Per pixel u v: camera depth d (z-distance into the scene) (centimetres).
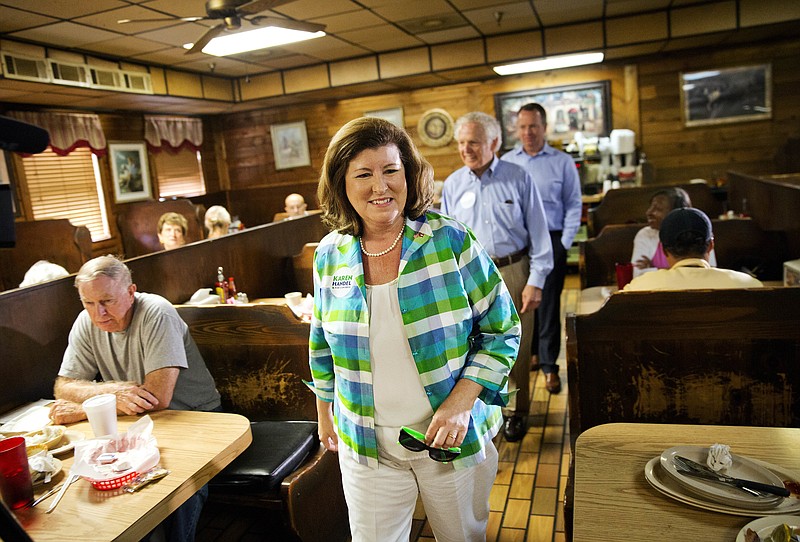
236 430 186
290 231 471
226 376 260
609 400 217
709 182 738
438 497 152
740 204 508
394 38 645
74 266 548
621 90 748
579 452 147
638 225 389
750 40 675
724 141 725
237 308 252
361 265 146
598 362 216
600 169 734
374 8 513
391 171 139
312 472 224
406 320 143
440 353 143
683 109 730
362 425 149
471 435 148
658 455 144
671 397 212
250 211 864
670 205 331
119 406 204
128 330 220
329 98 856
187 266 342
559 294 390
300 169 915
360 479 153
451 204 319
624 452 146
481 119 295
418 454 149
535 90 777
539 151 394
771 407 203
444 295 143
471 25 613
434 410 147
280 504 212
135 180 777
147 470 162
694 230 225
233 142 942
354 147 138
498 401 150
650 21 624
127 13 461
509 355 148
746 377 204
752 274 357
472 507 157
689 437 151
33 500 152
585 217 730
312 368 169
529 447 318
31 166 642
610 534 117
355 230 148
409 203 147
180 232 460
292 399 252
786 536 104
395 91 844
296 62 732
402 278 143
